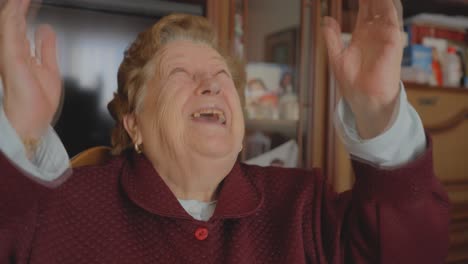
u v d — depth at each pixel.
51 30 0.60
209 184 0.81
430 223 0.66
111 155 0.98
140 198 0.75
